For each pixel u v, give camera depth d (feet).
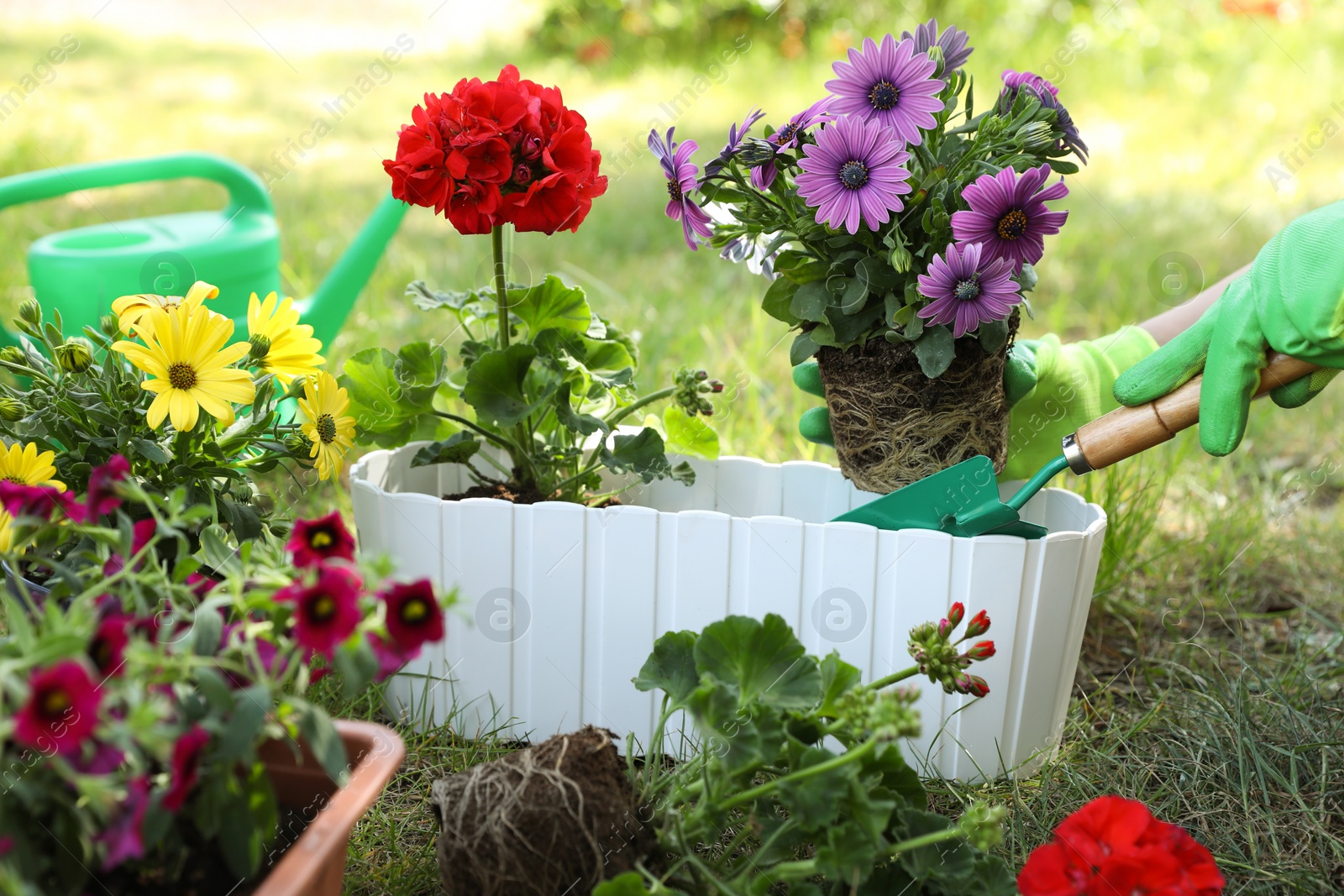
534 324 4.48
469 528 3.98
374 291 8.26
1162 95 15.58
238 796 2.44
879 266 3.82
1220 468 6.47
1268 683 4.54
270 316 3.82
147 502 2.73
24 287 8.29
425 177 3.88
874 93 3.71
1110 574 5.29
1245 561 5.73
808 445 6.60
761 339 7.25
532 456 4.53
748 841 3.50
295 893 2.35
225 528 3.88
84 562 3.17
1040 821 3.75
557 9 17.53
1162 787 3.91
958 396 3.98
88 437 3.80
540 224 4.00
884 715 2.76
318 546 2.72
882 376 3.99
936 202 3.73
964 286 3.55
